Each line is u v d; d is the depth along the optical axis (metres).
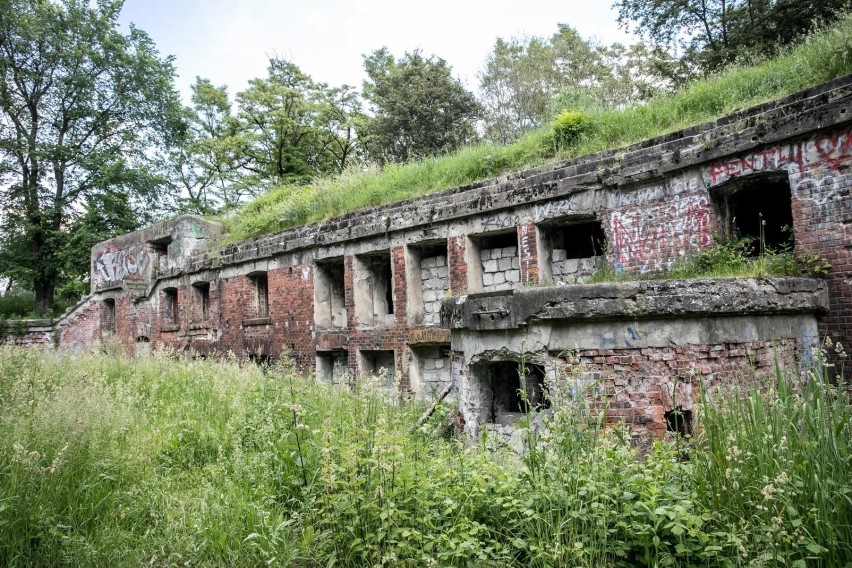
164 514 5.30
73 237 29.00
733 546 3.69
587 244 11.30
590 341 6.69
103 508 5.29
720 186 8.65
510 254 11.48
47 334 25.86
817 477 3.70
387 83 34.81
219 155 33.94
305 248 15.20
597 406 6.48
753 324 6.86
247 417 7.70
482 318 7.48
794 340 7.36
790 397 4.41
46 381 9.09
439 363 12.49
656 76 26.17
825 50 9.19
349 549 4.46
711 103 10.61
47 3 29.44
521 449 7.10
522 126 30.36
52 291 32.31
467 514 4.57
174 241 20.58
